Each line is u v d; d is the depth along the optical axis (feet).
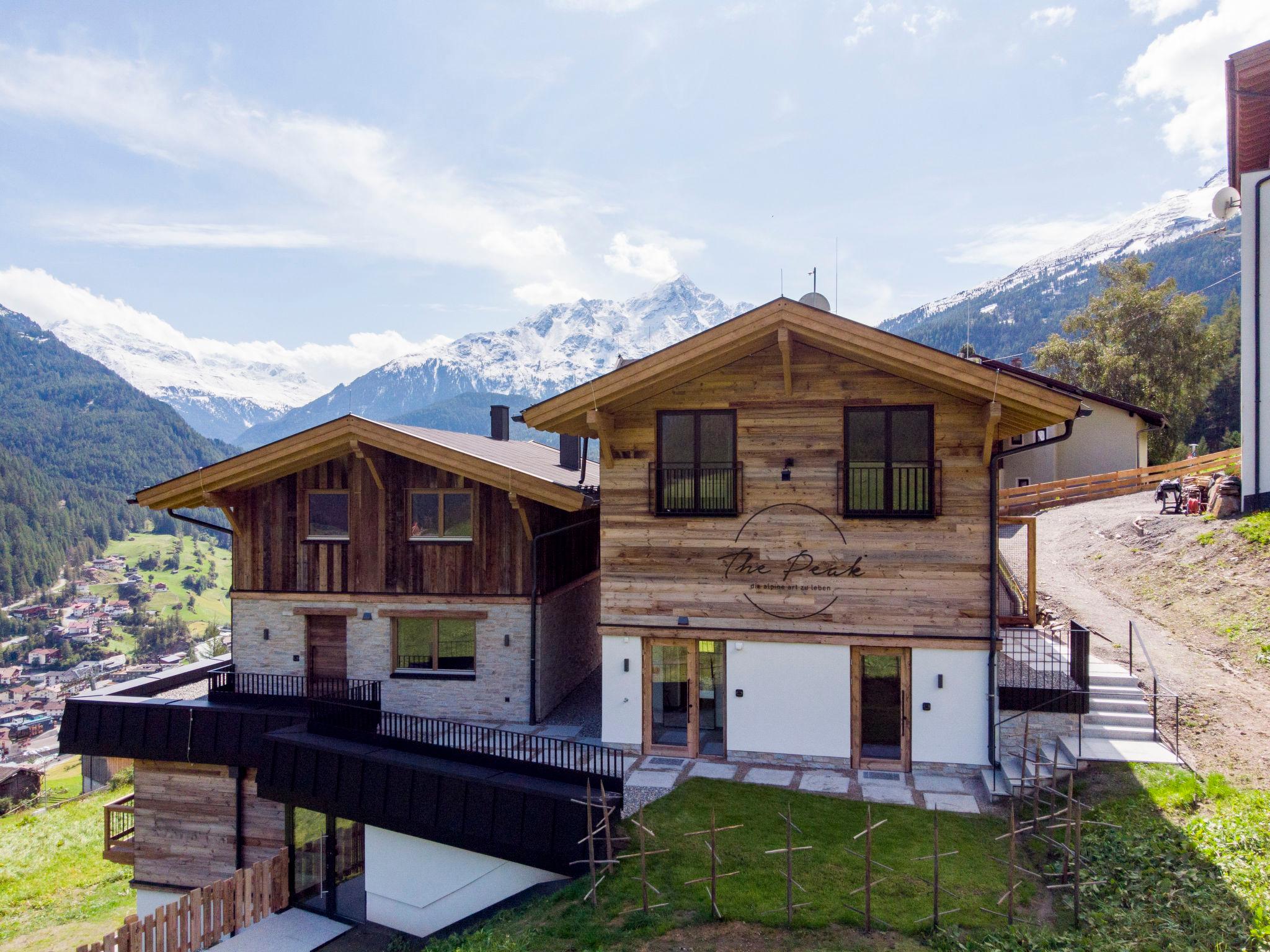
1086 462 128.36
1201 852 36.99
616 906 36.17
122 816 70.54
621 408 53.01
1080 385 167.32
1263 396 55.83
